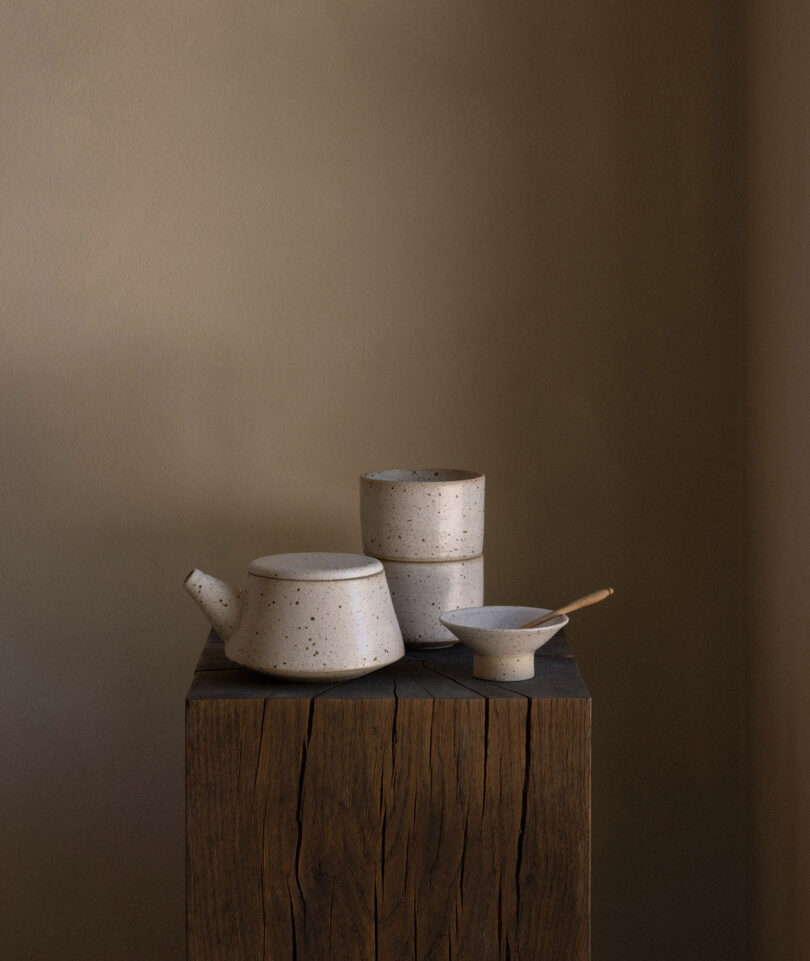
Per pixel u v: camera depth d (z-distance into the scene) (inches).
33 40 61.9
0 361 63.1
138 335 63.1
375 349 62.9
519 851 44.5
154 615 64.5
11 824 65.3
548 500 63.0
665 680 63.4
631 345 62.2
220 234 62.6
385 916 44.8
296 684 46.3
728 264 61.6
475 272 62.3
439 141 61.9
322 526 63.8
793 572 52.5
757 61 57.5
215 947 44.9
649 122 61.2
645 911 64.3
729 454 62.4
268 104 62.1
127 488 63.9
